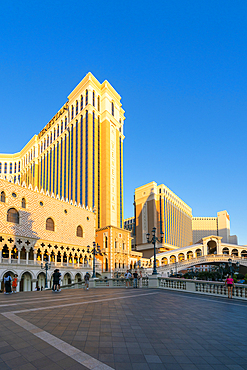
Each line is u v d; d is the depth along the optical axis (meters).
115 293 22.44
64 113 107.19
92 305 14.87
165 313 13.36
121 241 77.19
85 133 92.31
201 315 13.16
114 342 8.36
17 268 44.84
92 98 95.69
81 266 60.09
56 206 56.47
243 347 8.43
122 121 107.12
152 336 9.24
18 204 48.16
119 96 105.69
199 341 8.91
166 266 76.38
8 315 11.23
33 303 15.02
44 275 52.09
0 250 43.59
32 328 9.34
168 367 6.74
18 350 7.24
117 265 73.50
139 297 19.42
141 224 154.50
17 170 143.62
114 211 89.56
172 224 156.75
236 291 20.34
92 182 86.94
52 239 53.81
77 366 6.45
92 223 66.38
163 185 153.38
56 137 110.38
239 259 79.25
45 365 6.42
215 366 6.92
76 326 9.91
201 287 23.03
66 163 99.62
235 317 12.92
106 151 91.94
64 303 15.34
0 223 44.31
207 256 82.00
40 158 121.94
